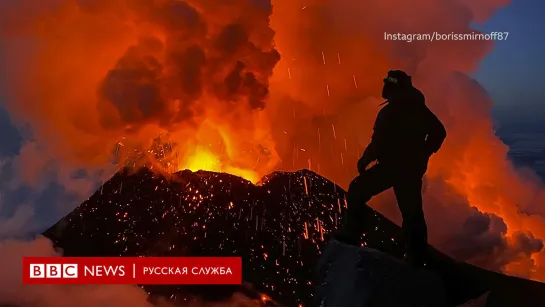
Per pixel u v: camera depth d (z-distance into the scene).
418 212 4.78
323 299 4.79
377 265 4.67
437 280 4.67
